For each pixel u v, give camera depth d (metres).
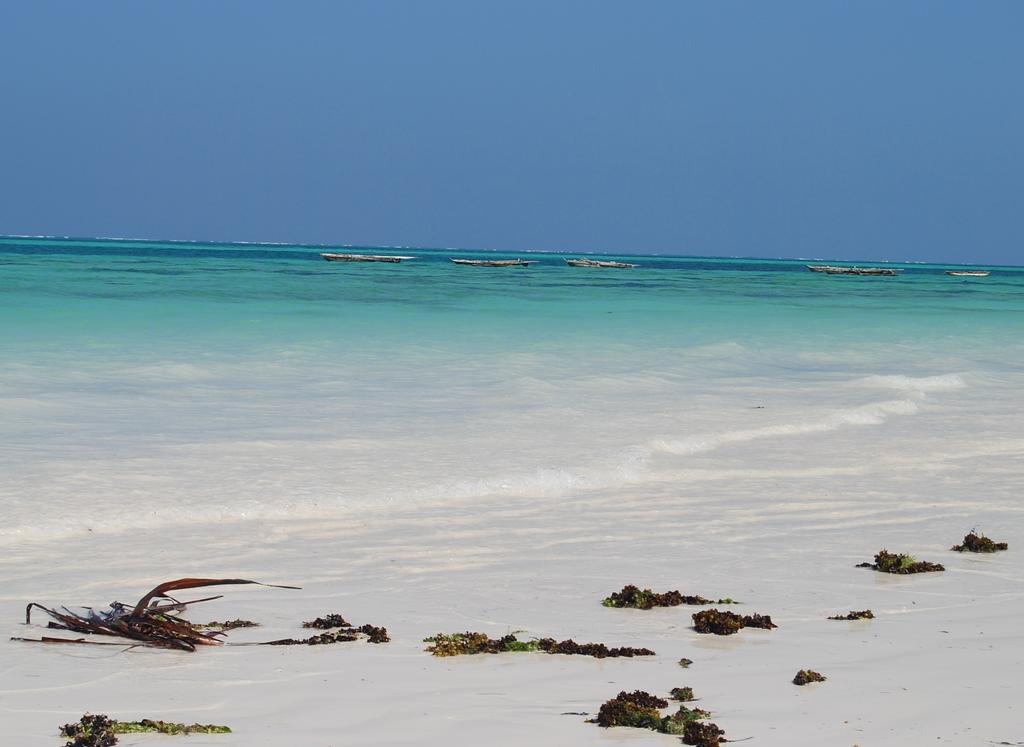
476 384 22.98
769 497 14.83
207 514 12.84
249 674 7.56
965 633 8.80
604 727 6.51
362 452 16.16
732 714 6.72
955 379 26.14
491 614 9.36
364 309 42.09
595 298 56.16
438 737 6.30
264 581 10.47
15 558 11.04
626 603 9.67
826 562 11.53
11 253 109.56
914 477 16.42
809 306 54.94
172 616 8.64
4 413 17.97
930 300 66.69
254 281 63.19
